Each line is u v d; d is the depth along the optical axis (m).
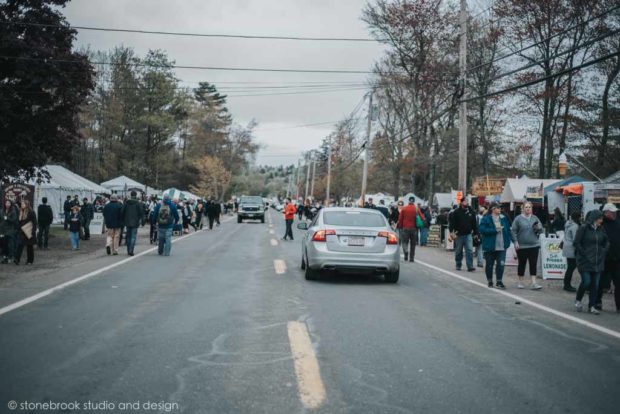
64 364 5.53
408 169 45.62
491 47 37.56
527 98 35.94
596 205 19.56
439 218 26.33
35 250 19.61
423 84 39.22
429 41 39.22
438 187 52.56
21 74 20.27
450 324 7.96
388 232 12.27
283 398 4.66
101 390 4.78
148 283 11.43
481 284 12.84
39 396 4.61
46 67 20.83
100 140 61.72
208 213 35.59
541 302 10.46
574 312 9.42
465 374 5.46
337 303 9.48
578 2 31.77
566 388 5.09
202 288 10.87
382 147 47.69
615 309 10.01
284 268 14.59
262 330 7.21
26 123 21.34
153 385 4.94
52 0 22.17
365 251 12.05
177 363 5.64
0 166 20.44
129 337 6.71
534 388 5.07
